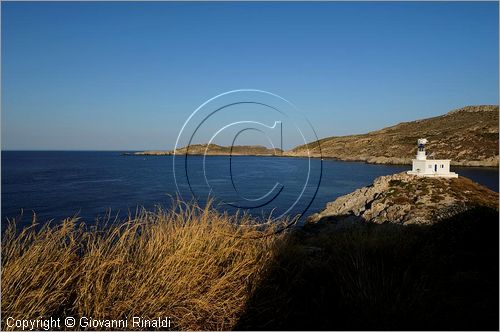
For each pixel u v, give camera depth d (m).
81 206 31.36
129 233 5.31
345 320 3.91
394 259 5.33
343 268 4.93
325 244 6.51
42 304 3.95
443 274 4.90
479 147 99.50
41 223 21.39
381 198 26.08
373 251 5.59
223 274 4.88
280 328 3.85
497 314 3.85
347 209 27.61
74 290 4.22
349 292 4.31
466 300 4.10
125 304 3.99
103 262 4.42
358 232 6.55
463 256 5.54
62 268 4.31
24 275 4.11
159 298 4.13
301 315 4.07
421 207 22.78
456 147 104.12
